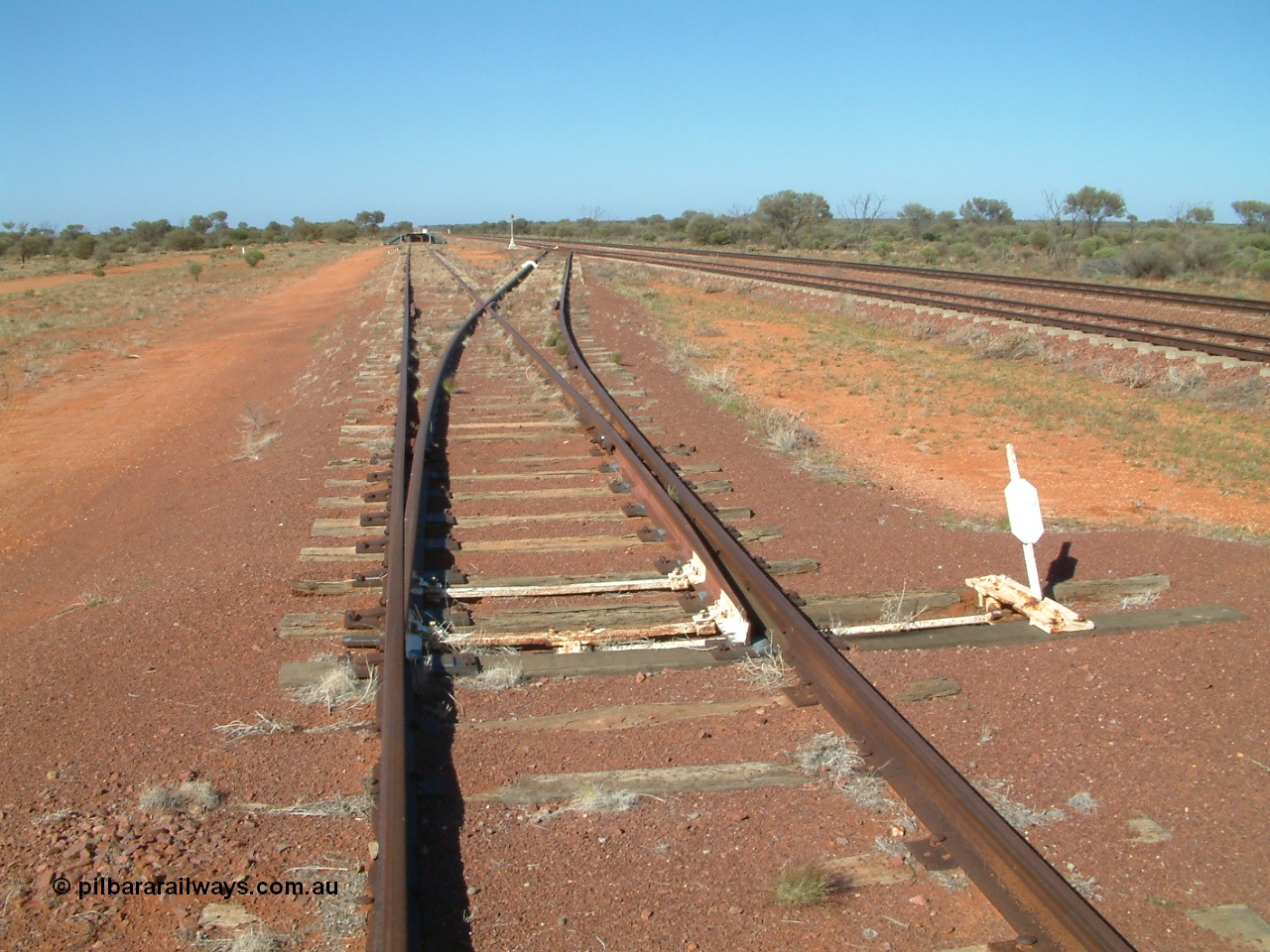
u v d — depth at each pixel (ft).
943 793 15.15
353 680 19.53
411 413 45.52
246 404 54.44
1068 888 12.61
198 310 123.65
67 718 18.67
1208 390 53.93
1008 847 13.51
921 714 18.76
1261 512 34.09
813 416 49.49
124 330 102.32
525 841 14.90
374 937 12.26
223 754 17.30
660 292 114.83
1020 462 40.78
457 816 15.47
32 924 13.17
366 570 26.03
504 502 32.14
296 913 13.42
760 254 181.47
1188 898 13.70
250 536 29.32
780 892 13.61
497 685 19.72
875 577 25.82
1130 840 14.93
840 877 14.10
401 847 13.64
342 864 14.38
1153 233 215.10
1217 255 133.49
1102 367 60.90
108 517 37.55
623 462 35.27
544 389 50.01
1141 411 50.34
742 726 18.26
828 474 36.91
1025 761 17.12
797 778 16.55
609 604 23.68
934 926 13.16
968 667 20.66
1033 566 23.31
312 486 34.35
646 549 27.68
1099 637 22.03
